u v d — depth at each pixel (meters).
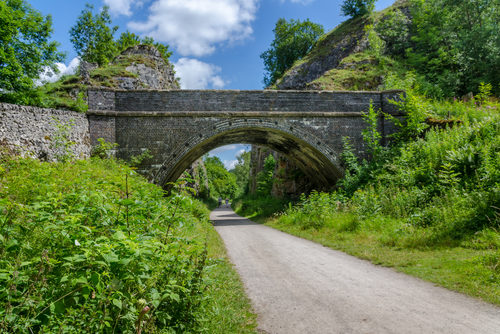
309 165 19.27
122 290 2.41
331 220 10.45
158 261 2.90
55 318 1.96
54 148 10.30
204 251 3.31
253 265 6.19
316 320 3.41
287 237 9.99
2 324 1.73
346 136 16.00
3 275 1.87
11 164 6.63
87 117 13.95
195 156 18.50
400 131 15.87
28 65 15.52
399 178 11.41
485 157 9.17
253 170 46.34
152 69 31.08
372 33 30.41
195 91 15.12
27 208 2.56
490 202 7.01
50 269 2.11
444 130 13.34
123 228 2.90
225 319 3.28
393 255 6.26
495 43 21.48
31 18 15.39
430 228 7.50
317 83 27.22
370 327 3.18
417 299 3.95
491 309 3.55
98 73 24.31
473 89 21.89
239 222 17.41
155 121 14.69
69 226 2.36
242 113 15.23
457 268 4.94
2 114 8.61
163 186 14.50
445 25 25.83
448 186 9.30
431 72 25.86
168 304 2.80
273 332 3.14
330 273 5.39
